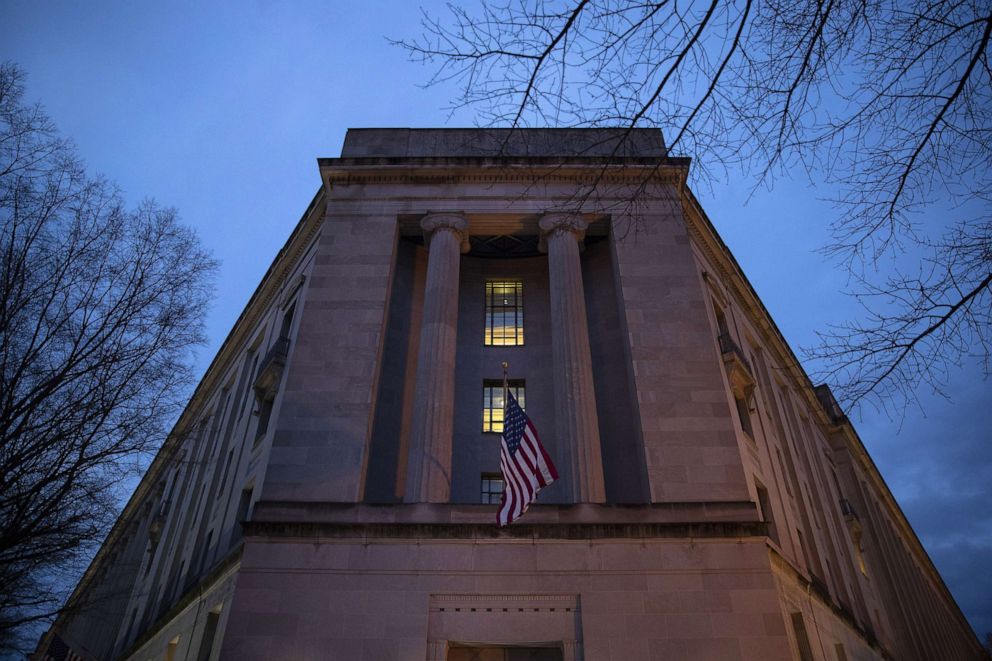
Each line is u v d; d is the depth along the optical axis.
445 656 16.78
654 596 17.38
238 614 17.08
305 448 20.14
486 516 18.67
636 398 21.39
